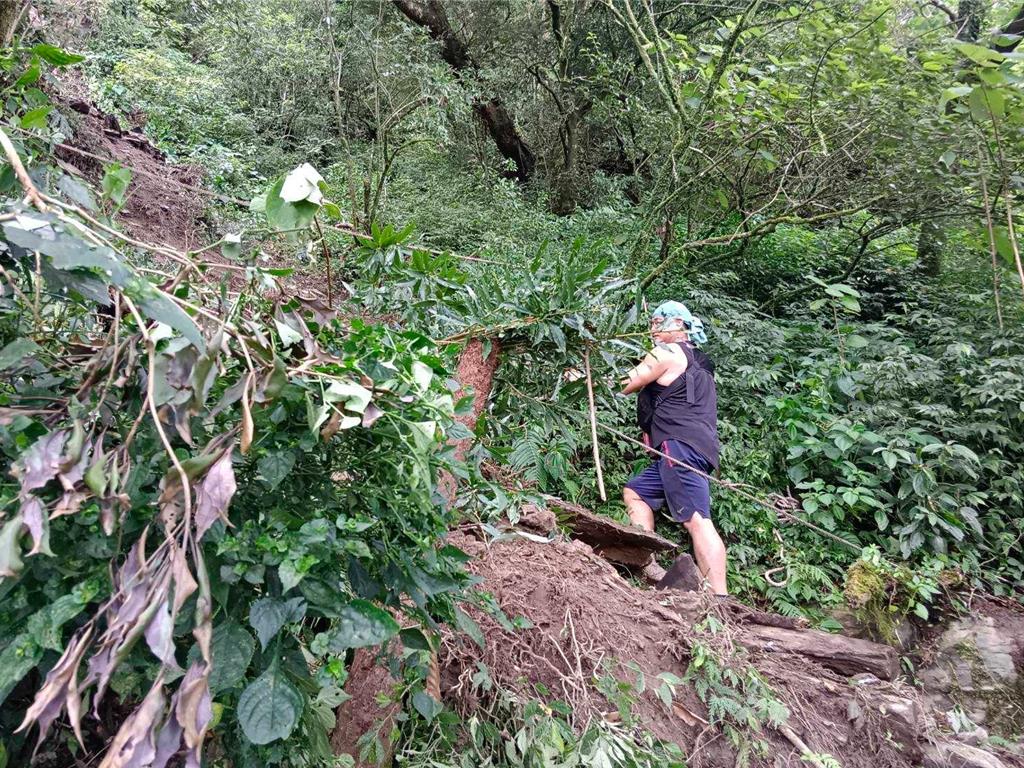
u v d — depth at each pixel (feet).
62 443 3.37
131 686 3.84
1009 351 16.78
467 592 6.26
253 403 3.83
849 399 16.66
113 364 3.64
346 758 5.53
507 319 8.46
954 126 15.48
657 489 13.01
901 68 16.43
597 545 11.77
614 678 7.64
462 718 6.85
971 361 16.40
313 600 3.89
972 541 13.78
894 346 17.43
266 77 35.06
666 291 20.04
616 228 24.16
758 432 16.10
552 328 8.28
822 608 12.38
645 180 32.27
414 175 31.12
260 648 4.02
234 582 3.76
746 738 7.64
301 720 4.38
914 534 13.25
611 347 9.41
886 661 9.49
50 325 4.62
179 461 3.74
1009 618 11.95
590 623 8.23
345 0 28.40
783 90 17.33
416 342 4.92
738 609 9.91
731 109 17.80
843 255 25.31
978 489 14.79
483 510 8.42
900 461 14.48
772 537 13.82
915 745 8.52
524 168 36.58
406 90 29.09
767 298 24.29
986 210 14.97
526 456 9.36
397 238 8.28
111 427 3.85
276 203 4.60
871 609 11.73
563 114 33.78
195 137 28.73
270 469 3.83
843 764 8.13
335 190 25.88
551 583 8.53
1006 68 11.91
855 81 16.61
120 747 3.04
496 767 6.44
